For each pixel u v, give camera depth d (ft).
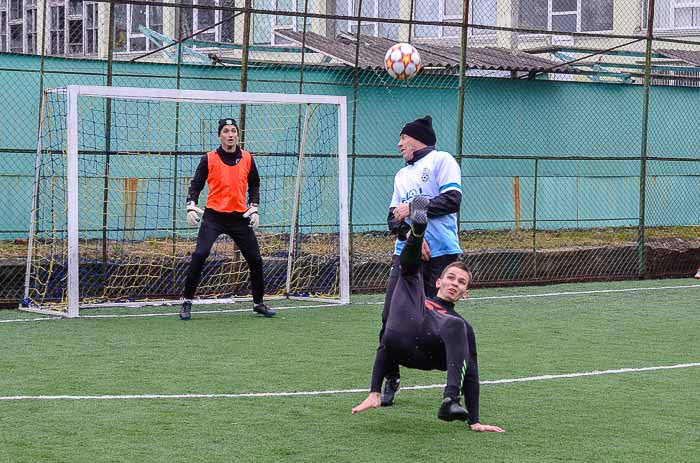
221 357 65.62
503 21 163.73
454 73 134.62
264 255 102.83
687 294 105.09
